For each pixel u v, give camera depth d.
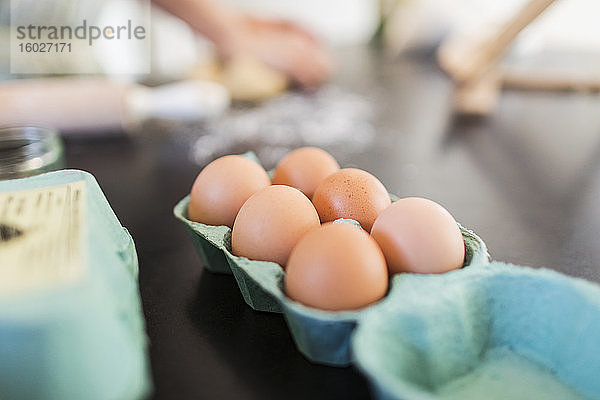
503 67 0.91
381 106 0.82
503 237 0.46
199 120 0.76
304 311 0.31
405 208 0.35
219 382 0.33
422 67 1.06
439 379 0.31
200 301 0.39
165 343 0.36
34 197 0.35
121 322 0.29
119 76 0.96
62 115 0.67
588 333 0.31
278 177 0.44
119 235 0.37
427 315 0.31
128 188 0.57
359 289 0.32
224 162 0.41
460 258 0.35
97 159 0.64
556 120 0.74
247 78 0.86
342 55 1.21
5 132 0.55
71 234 0.31
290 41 0.95
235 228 0.37
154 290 0.40
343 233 0.33
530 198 0.52
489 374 0.32
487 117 0.76
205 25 0.86
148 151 0.66
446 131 0.71
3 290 0.27
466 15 1.03
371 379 0.27
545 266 0.42
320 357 0.33
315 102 0.85
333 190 0.38
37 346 0.27
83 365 0.27
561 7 1.13
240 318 0.38
